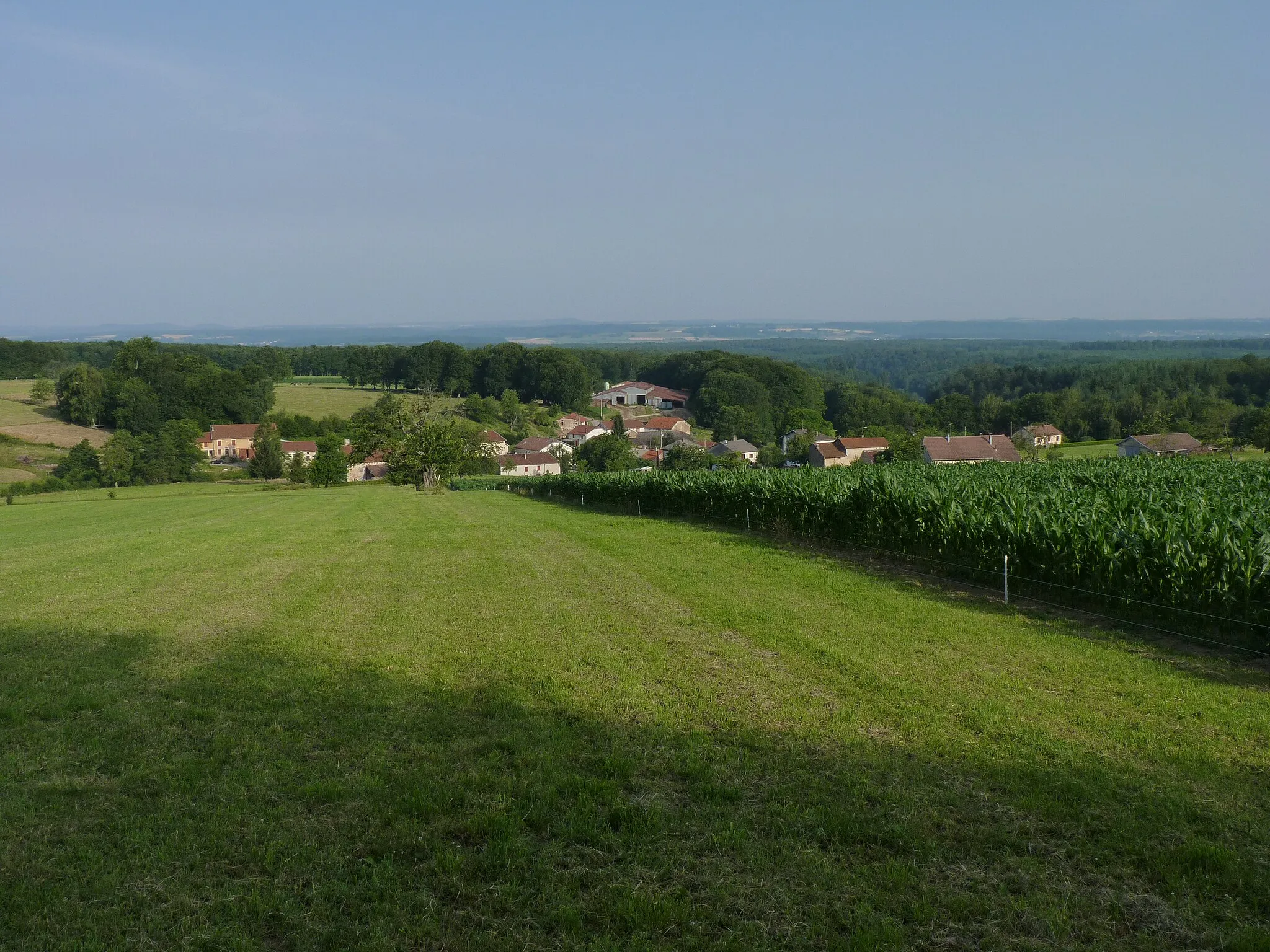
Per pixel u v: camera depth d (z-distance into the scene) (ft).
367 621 39.86
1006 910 15.21
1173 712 25.84
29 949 13.98
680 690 28.45
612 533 81.41
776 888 15.93
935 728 24.38
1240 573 34.19
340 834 18.13
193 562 62.03
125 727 24.41
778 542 70.13
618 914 15.12
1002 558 46.80
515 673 30.42
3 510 169.78
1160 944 14.32
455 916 15.15
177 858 16.97
